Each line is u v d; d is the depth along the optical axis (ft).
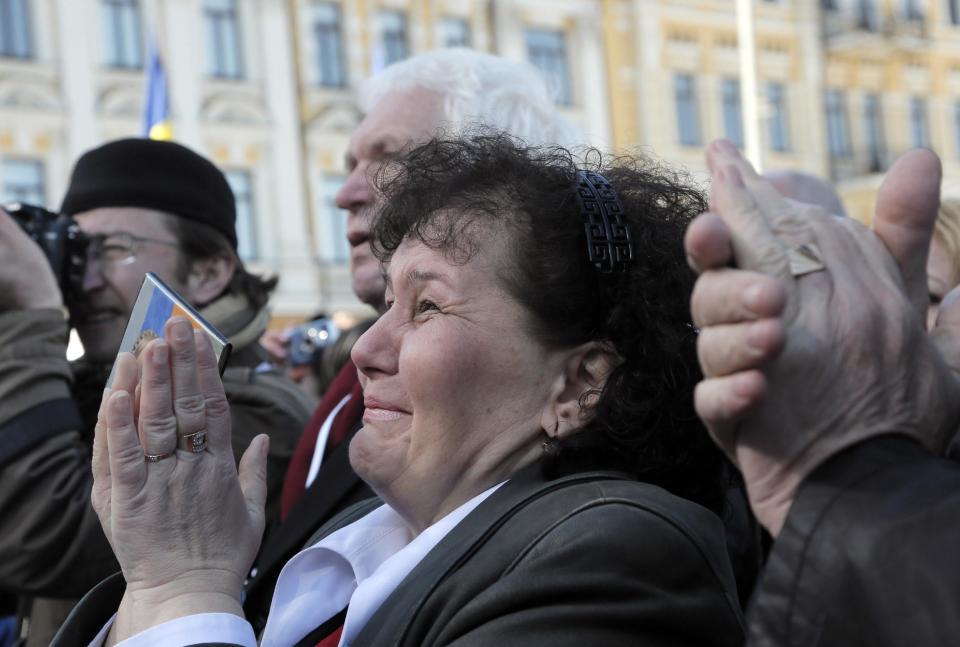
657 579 3.74
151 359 4.31
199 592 4.23
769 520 2.97
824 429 2.93
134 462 4.29
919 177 3.03
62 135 56.34
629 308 4.36
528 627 3.58
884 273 3.03
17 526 6.32
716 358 2.82
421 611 3.93
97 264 7.47
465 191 4.49
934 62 82.02
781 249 2.93
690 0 72.95
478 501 4.31
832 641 2.73
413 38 65.92
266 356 8.08
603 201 4.47
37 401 6.50
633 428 4.31
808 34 77.51
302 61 62.69
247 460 4.73
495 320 4.33
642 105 71.05
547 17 69.72
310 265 61.77
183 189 7.64
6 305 6.77
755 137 45.78
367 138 7.22
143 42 58.80
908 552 2.68
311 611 4.80
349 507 5.46
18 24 56.18
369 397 4.52
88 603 4.62
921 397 2.99
